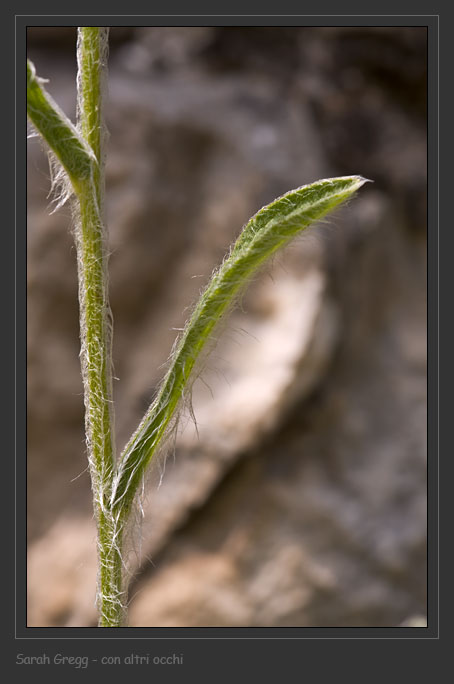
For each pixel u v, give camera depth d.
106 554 0.18
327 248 0.31
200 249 0.32
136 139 0.31
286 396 0.31
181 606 0.32
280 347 0.31
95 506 0.18
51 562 0.32
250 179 0.31
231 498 0.32
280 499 0.32
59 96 0.31
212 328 0.17
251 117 0.32
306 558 0.32
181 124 0.32
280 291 0.31
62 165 0.17
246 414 0.31
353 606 0.32
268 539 0.32
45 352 0.31
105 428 0.18
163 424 0.18
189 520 0.32
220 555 0.32
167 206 0.32
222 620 0.32
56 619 0.32
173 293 0.32
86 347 0.18
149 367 0.32
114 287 0.31
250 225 0.17
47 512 0.32
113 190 0.31
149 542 0.31
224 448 0.31
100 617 0.18
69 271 0.31
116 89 0.32
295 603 0.32
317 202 0.17
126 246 0.31
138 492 0.18
